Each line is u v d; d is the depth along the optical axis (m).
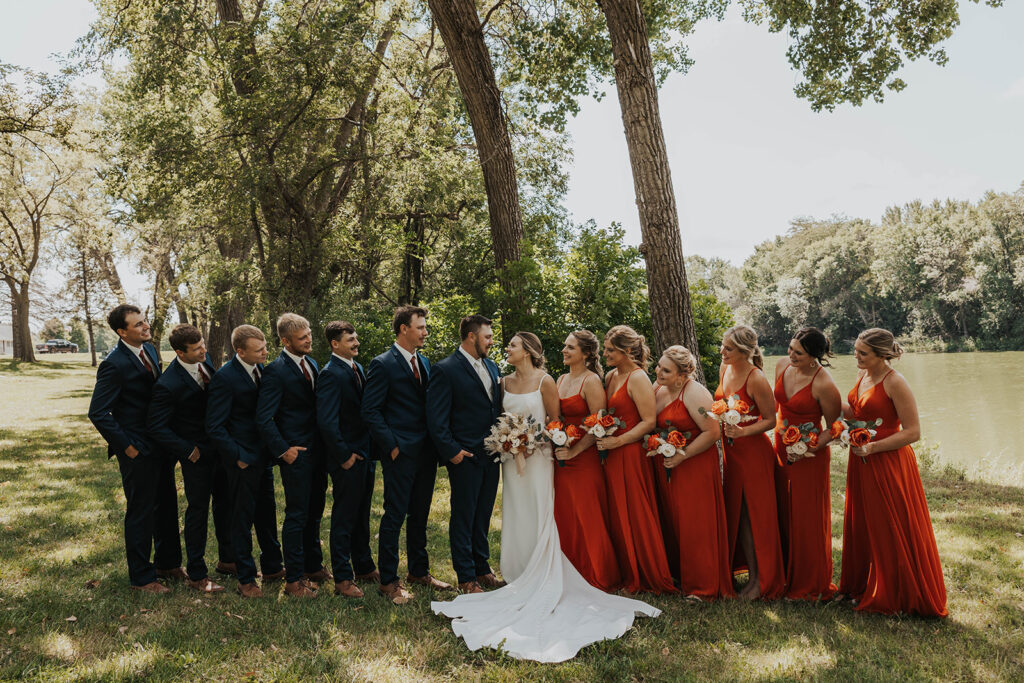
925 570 4.34
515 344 5.04
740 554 5.03
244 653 3.74
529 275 10.05
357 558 5.11
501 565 5.06
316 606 4.41
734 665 3.70
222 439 4.54
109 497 7.79
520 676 3.55
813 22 12.66
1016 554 5.78
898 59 12.52
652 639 4.02
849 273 73.69
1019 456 14.37
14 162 24.56
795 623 4.28
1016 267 54.75
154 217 16.22
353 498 4.75
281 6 14.75
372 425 4.64
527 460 4.94
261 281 14.91
